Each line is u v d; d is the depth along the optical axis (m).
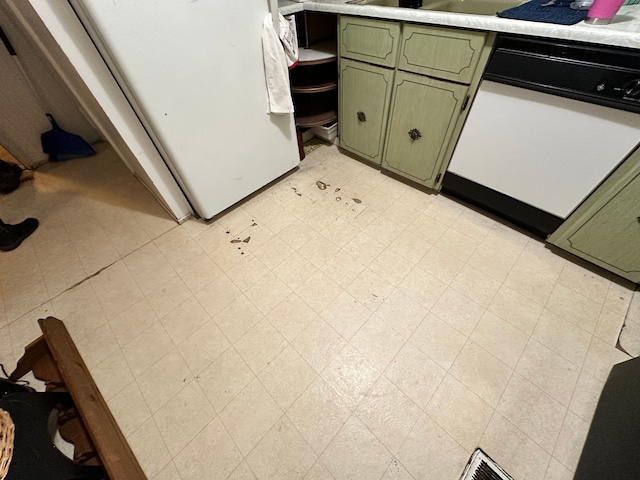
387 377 1.03
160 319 1.22
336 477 0.85
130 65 0.94
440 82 1.24
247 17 1.14
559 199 1.19
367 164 1.96
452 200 1.66
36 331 1.20
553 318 1.14
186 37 1.02
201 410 0.99
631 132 0.90
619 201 1.03
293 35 1.41
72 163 2.07
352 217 1.61
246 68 1.25
